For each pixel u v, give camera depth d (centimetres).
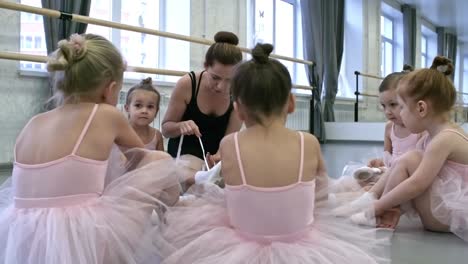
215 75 145
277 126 85
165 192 98
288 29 512
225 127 166
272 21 482
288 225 80
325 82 507
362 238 87
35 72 265
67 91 88
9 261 79
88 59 88
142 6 349
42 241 78
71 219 79
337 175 229
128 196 89
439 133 114
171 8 365
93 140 85
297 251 77
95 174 84
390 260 90
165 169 97
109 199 86
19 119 260
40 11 229
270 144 83
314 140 88
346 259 79
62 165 81
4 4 214
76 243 77
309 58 483
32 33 269
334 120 526
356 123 487
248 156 82
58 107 90
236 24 410
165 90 344
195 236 86
